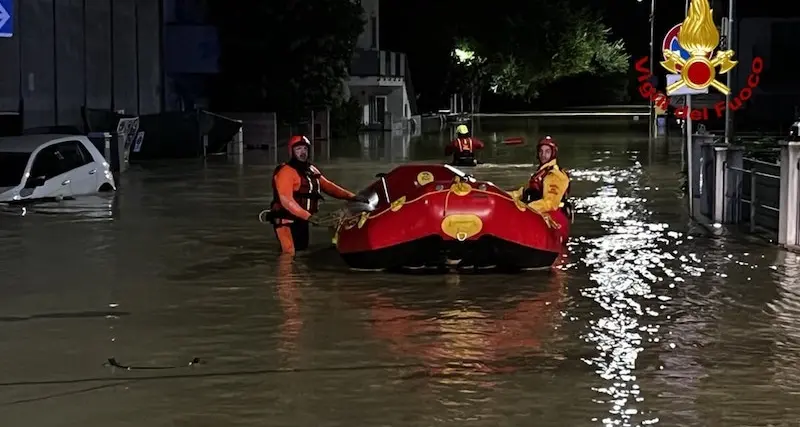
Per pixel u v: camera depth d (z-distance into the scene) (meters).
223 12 38.69
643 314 10.23
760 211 17.30
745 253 13.66
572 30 79.06
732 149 16.22
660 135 44.50
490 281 11.85
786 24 47.22
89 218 17.30
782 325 9.80
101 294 11.29
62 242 14.80
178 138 31.78
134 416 7.27
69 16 29.23
